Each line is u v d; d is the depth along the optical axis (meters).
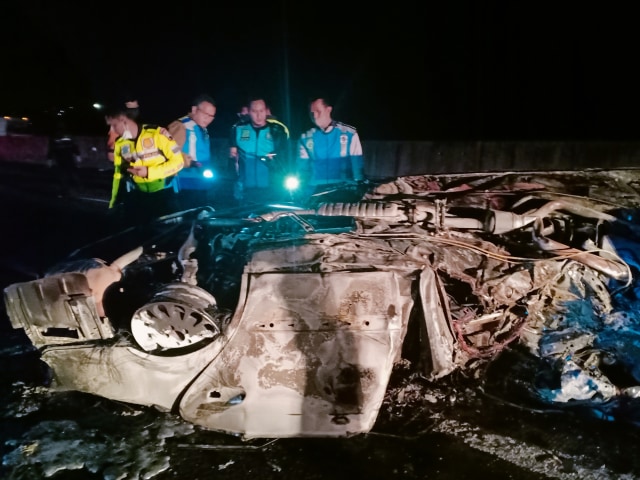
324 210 3.90
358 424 2.91
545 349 3.64
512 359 3.76
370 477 2.85
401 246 3.61
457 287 3.74
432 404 3.46
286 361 2.92
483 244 3.88
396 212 3.83
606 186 4.79
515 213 4.06
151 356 3.03
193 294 3.02
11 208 8.41
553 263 3.90
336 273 3.06
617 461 2.98
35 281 3.04
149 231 4.05
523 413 3.40
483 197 4.35
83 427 3.21
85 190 9.70
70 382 3.19
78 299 3.03
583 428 3.27
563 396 3.40
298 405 2.91
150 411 3.35
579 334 3.69
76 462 2.92
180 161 5.16
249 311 2.97
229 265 3.55
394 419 3.32
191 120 5.74
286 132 5.45
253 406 2.92
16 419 3.28
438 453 3.04
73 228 7.34
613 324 3.88
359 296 3.01
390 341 2.98
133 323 2.96
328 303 2.98
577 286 3.96
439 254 3.67
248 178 5.46
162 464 2.92
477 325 3.71
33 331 3.13
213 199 5.67
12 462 2.90
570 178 4.85
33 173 10.66
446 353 3.33
